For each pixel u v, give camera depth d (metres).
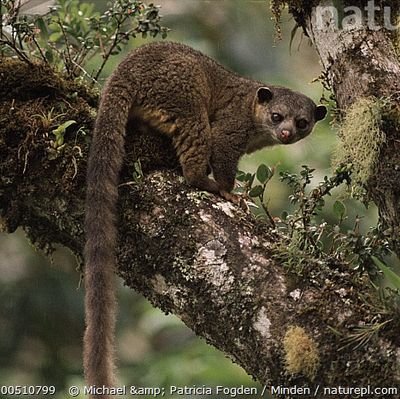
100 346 8.67
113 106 10.23
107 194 9.20
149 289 8.93
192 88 11.03
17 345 17.77
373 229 8.94
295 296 8.07
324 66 9.43
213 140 11.57
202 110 11.08
